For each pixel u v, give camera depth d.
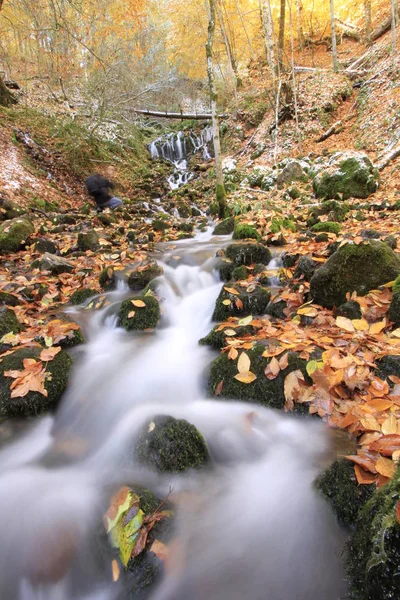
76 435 2.32
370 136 11.31
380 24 17.84
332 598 1.24
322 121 13.99
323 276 3.04
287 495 1.65
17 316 3.37
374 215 6.09
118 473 1.88
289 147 13.83
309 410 2.01
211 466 1.86
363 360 2.17
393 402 1.83
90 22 10.14
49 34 10.93
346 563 1.28
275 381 2.22
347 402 1.98
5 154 10.25
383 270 2.94
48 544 1.58
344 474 1.57
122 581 1.40
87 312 3.80
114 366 2.86
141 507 1.54
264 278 3.83
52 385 2.49
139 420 2.14
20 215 7.52
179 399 2.46
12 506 1.75
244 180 12.02
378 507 1.21
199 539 1.49
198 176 15.27
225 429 2.08
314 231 5.21
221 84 19.48
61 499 1.76
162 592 1.34
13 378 2.46
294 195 9.11
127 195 12.82
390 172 8.75
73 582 1.49
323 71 16.14
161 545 1.43
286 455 1.85
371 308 2.70
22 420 2.33
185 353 2.96
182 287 4.24
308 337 2.55
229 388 2.33
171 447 1.85
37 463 2.07
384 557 1.07
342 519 1.46
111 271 4.39
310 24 19.81
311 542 1.44
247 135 16.98
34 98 15.11
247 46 20.78
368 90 13.59
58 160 11.93
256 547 1.46
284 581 1.34
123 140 16.33
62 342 3.08
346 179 8.05
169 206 10.59
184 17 18.25
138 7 10.81
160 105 20.94
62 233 6.98
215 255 4.89
